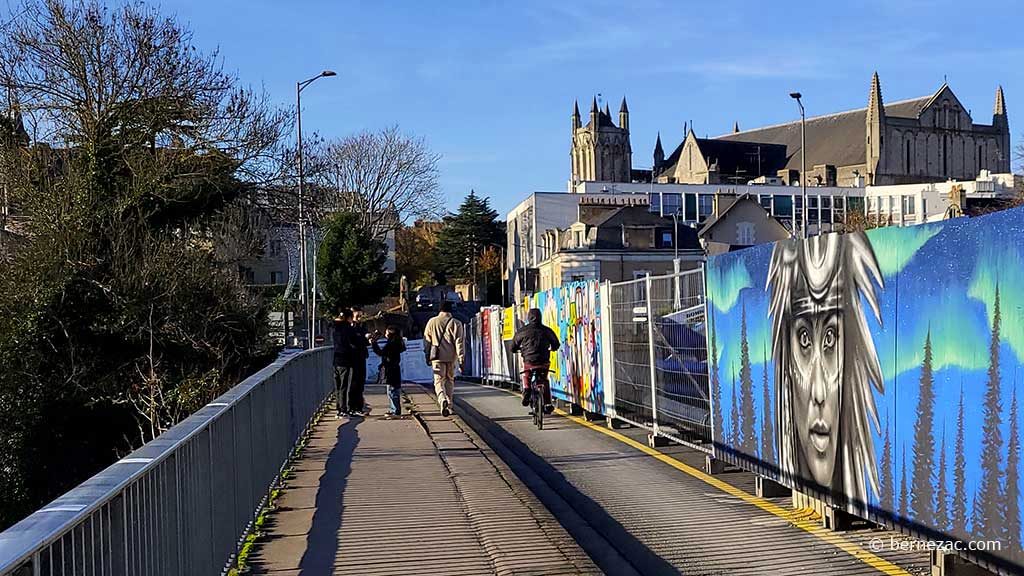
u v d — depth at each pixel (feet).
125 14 94.38
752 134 459.73
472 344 115.14
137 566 13.51
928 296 20.65
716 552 24.61
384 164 238.07
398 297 279.90
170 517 15.79
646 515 29.32
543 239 301.63
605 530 27.66
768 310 29.73
